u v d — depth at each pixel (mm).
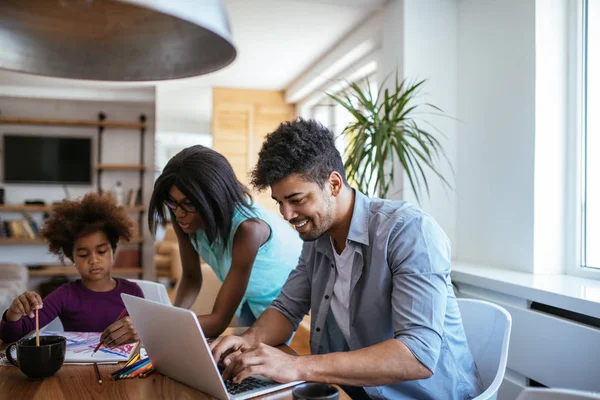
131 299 1088
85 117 6453
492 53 2805
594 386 1716
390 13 3293
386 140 2604
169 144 11312
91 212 1650
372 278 1245
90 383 1080
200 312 2359
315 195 1164
